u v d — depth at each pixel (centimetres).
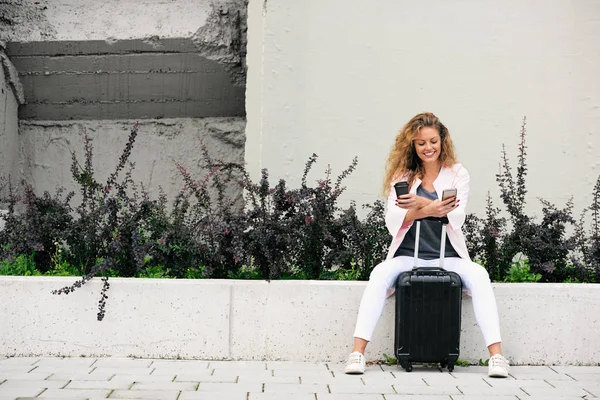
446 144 468
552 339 468
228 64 728
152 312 465
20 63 739
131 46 728
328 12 622
